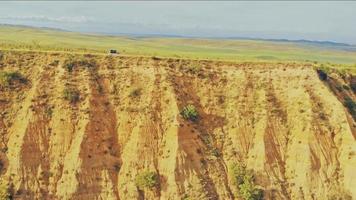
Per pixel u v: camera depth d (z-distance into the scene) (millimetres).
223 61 79562
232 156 69875
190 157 67625
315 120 71812
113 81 73562
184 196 64438
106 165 66188
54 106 69312
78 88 71438
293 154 70188
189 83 75500
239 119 72750
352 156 69062
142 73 74562
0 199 60875
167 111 71000
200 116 72438
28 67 73375
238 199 66125
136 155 67125
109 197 63938
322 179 68000
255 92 75500
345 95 77875
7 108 68812
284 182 68250
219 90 75688
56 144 66562
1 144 65750
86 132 67250
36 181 63406
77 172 64250
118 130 69500
